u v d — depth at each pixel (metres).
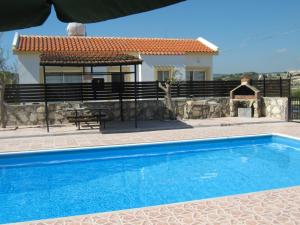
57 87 18.08
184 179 9.71
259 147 13.89
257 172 10.30
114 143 13.08
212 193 8.44
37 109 17.84
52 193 8.73
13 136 14.57
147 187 9.05
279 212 5.98
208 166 11.14
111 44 26.20
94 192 8.74
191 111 19.92
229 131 15.54
